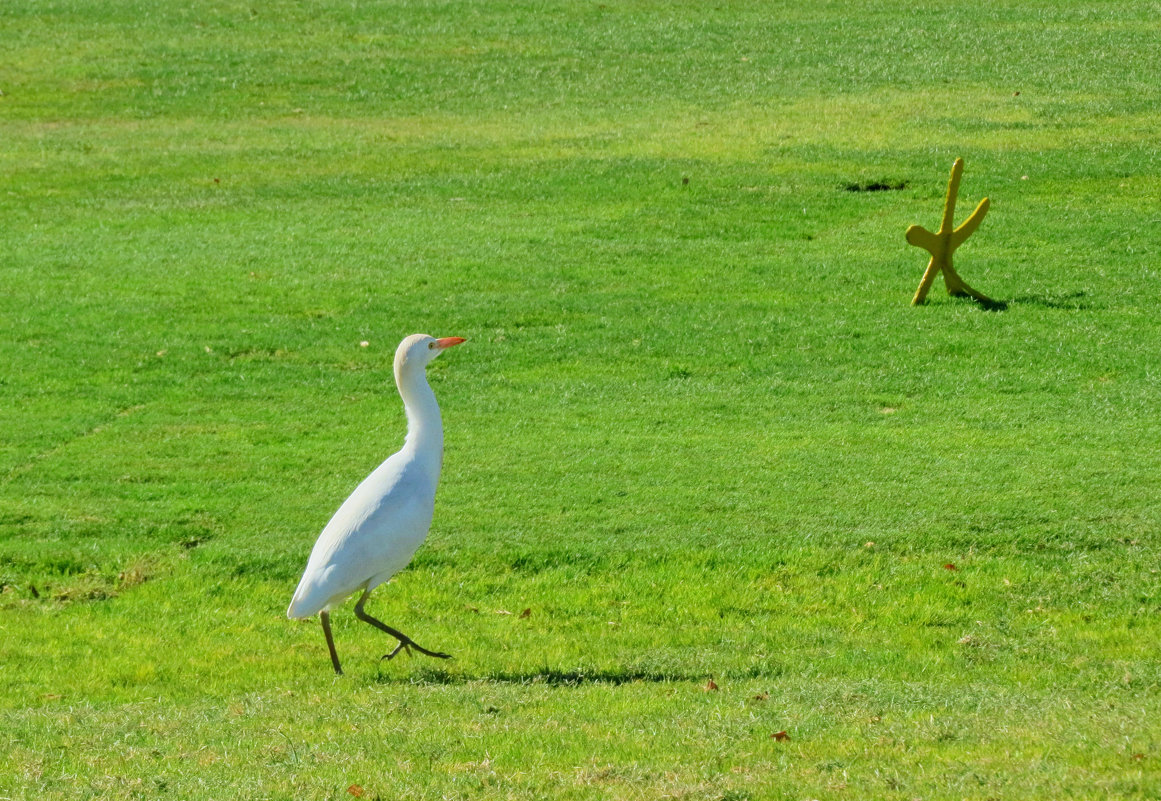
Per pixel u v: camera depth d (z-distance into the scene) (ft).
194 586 41.60
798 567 41.65
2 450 53.93
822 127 106.52
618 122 110.83
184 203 93.86
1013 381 59.77
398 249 82.89
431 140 108.06
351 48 134.82
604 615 38.88
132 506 48.24
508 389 61.11
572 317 70.64
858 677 31.81
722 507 46.78
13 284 77.10
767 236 83.97
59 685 32.91
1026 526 43.73
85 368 64.13
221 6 149.69
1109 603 38.37
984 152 98.53
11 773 24.40
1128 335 65.00
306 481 50.62
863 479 48.93
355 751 25.38
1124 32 129.90
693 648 35.27
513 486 49.34
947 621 37.52
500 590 41.06
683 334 67.67
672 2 148.56
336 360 65.10
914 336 66.08
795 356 64.18
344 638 37.09
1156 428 53.26
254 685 32.32
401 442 54.65
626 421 56.65
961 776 22.44
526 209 90.68
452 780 23.32
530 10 146.20
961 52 126.00
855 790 22.00
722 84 120.26
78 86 124.77
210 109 118.42
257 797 22.63
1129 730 24.93
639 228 85.97
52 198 95.30
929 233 70.44
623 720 27.40
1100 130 102.27
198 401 59.98
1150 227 81.97
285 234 86.53
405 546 32.14
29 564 43.14
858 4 144.97
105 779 23.68
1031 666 32.96
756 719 27.12
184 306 73.20
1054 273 75.15
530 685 31.12
